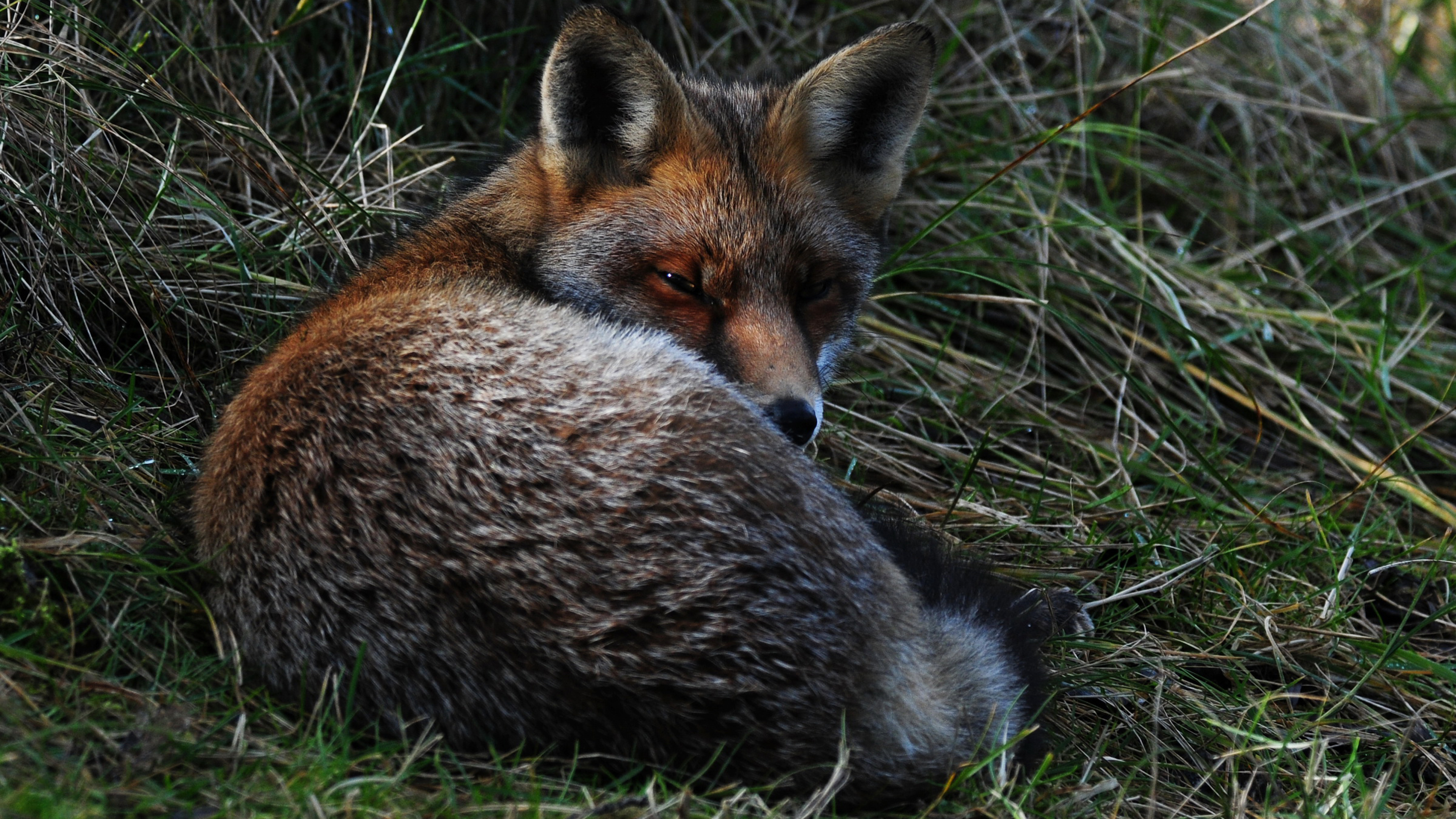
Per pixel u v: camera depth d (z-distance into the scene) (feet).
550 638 16.81
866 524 20.02
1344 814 19.42
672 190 23.22
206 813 15.12
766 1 43.42
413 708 17.52
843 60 24.21
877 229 27.20
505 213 24.86
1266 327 36.52
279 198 29.91
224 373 26.27
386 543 17.56
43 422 21.21
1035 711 20.36
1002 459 33.60
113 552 19.25
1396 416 35.94
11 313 23.32
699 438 17.83
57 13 26.91
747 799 17.03
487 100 38.93
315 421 18.74
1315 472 35.53
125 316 26.02
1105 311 38.29
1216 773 22.11
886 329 35.78
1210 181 45.96
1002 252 38.91
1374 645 25.82
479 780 17.06
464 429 18.11
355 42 36.22
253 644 18.48
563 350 19.43
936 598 20.84
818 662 17.02
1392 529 31.89
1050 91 44.29
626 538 16.97
